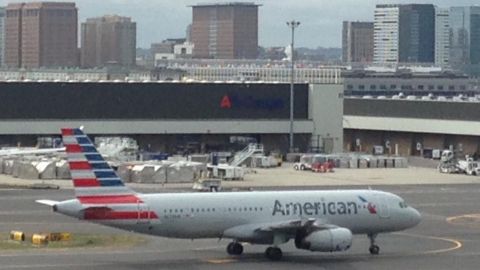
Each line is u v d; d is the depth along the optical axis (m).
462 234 117.62
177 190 154.50
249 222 95.31
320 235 94.31
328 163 193.25
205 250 101.44
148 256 97.00
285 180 172.75
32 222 120.50
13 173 176.88
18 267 89.06
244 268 91.19
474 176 190.50
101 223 91.06
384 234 116.62
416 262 96.19
